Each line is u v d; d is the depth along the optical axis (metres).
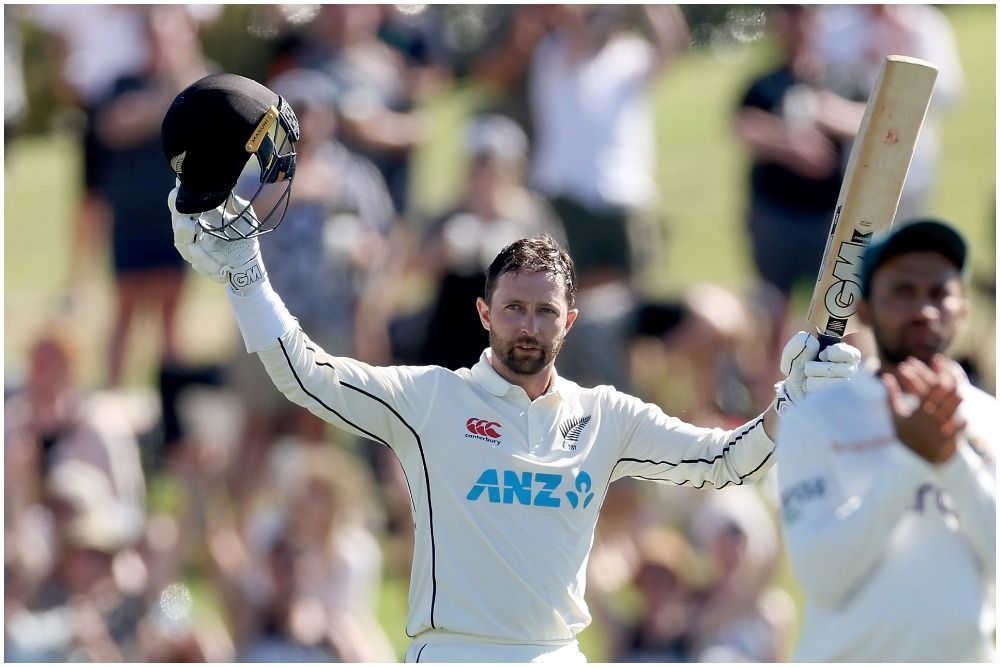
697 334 34.81
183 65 37.84
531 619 16.42
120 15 37.72
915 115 16.64
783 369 16.78
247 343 16.47
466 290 34.06
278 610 29.31
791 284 37.47
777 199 37.31
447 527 16.61
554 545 16.58
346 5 37.12
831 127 37.44
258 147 16.27
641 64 38.69
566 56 37.75
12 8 45.62
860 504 13.27
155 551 31.58
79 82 38.69
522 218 35.34
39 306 45.81
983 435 14.07
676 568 29.52
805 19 37.62
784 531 13.80
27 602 30.14
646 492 31.09
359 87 36.41
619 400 17.55
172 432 35.59
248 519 31.78
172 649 29.45
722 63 61.09
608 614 29.62
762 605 29.58
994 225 43.78
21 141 50.12
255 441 33.50
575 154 37.28
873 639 13.41
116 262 37.62
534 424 16.88
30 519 30.89
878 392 13.77
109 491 31.67
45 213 54.34
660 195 51.66
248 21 41.81
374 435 16.95
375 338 34.81
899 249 13.87
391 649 29.88
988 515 13.35
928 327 13.73
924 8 40.31
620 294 36.59
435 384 17.03
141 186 37.28
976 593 13.51
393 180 37.03
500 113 38.53
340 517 30.02
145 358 37.47
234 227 16.52
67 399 32.69
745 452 17.05
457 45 47.44
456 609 16.45
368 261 34.69
